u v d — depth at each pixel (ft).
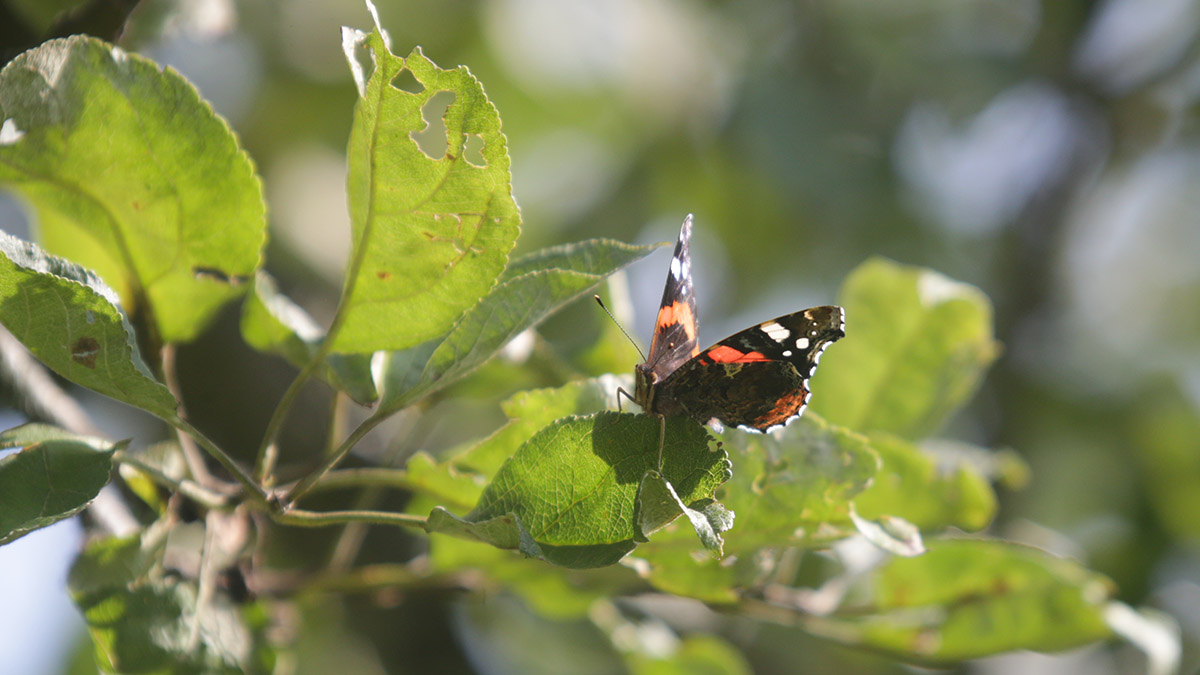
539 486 5.71
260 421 6.56
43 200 5.77
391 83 5.68
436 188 5.71
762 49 8.34
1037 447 7.95
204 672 5.80
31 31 5.93
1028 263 8.39
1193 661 7.33
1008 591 5.98
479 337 5.73
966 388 6.07
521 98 8.47
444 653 6.81
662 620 6.26
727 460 5.73
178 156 5.76
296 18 7.70
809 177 7.95
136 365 5.70
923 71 8.21
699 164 8.42
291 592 5.94
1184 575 7.72
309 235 7.39
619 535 5.71
